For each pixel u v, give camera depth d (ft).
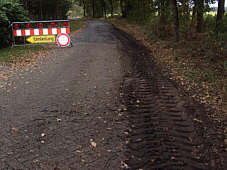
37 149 11.48
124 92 19.94
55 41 44.09
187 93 20.59
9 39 43.50
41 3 92.73
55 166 10.21
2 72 25.63
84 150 11.46
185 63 32.89
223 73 27.40
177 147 11.96
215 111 16.92
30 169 9.98
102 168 10.14
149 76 25.44
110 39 56.13
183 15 55.26
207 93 20.79
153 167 10.28
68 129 13.53
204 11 50.37
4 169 9.95
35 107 16.57
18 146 11.71
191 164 10.63
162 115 15.74
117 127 13.89
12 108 16.34
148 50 43.32
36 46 43.93
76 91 19.90
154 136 12.96
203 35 50.72
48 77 23.98
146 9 98.43
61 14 129.49
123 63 30.96
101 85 21.57
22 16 45.50
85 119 14.84
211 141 12.73
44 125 13.97
